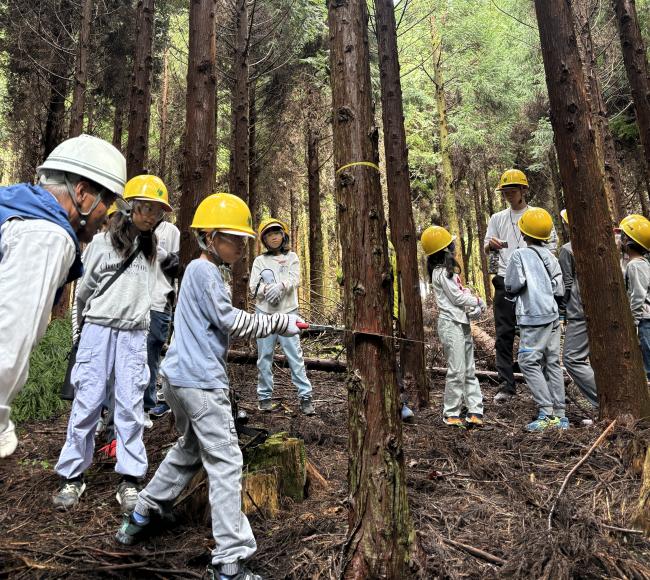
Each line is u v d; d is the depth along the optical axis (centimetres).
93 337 276
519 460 324
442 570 193
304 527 230
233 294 777
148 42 541
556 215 1527
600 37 980
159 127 1407
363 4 199
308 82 1209
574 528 221
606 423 355
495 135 1398
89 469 324
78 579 196
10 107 1113
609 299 356
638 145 1155
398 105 514
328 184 1656
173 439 369
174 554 215
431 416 456
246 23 841
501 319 508
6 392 105
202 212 219
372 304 184
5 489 290
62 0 924
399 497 182
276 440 285
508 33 1187
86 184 151
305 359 613
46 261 117
